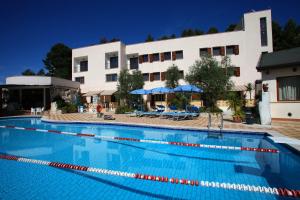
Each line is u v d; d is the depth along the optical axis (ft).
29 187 15.62
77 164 21.17
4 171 19.24
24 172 19.01
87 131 42.55
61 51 184.03
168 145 29.53
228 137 33.14
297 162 20.93
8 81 94.27
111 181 16.71
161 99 101.14
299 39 137.28
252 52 89.66
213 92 73.72
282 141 23.34
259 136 32.07
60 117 66.69
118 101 90.94
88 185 15.94
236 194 14.07
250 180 16.46
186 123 45.09
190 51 98.53
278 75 45.52
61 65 184.55
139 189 15.15
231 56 91.91
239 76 90.68
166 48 103.09
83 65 125.29
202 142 30.32
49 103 100.94
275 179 16.60
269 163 20.76
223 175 17.56
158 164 21.01
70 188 15.42
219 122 45.57
